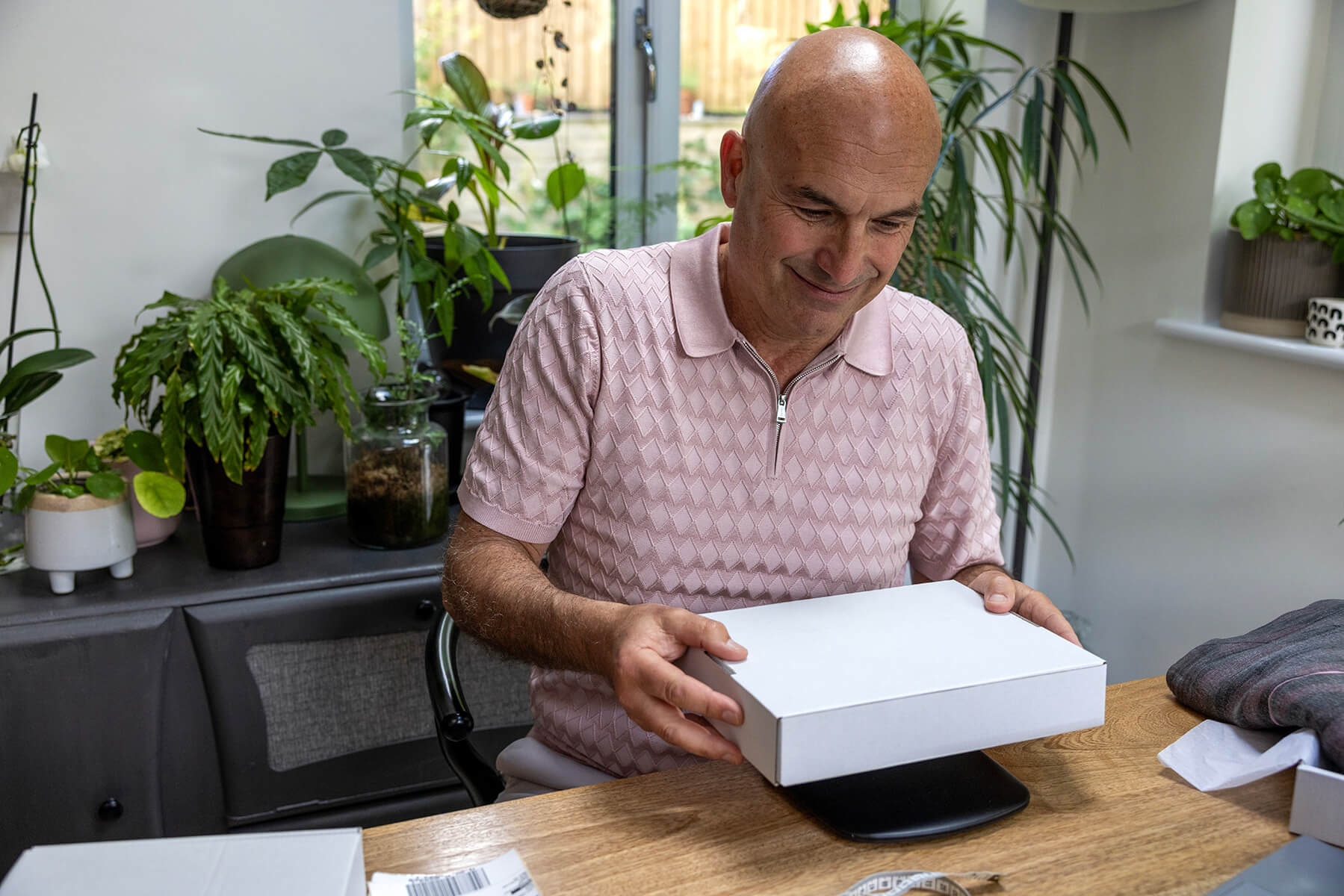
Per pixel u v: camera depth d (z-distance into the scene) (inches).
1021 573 97.0
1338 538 69.8
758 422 43.3
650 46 88.3
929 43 80.0
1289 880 28.9
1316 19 75.2
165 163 71.5
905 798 32.9
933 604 37.9
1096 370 88.7
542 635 37.3
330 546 68.4
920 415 46.0
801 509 44.3
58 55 67.7
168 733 62.6
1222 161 75.7
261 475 62.4
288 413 61.8
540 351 43.6
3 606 59.0
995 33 87.2
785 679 31.1
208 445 58.6
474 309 77.7
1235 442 76.5
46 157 67.2
